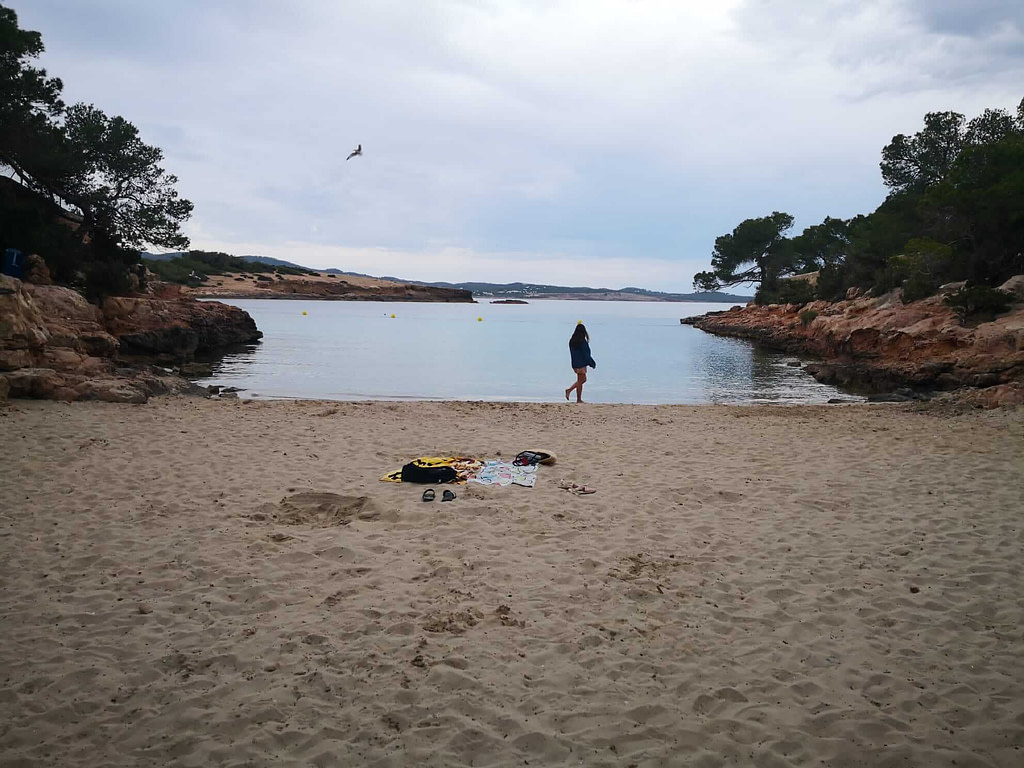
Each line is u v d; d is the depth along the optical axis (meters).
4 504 7.33
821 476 9.29
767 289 71.19
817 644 4.81
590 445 11.31
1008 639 4.88
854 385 24.05
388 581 5.75
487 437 11.85
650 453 10.73
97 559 6.01
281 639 4.74
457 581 5.78
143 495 7.84
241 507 7.55
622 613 5.25
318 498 7.91
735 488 8.70
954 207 30.56
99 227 30.44
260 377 23.55
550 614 5.22
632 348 40.97
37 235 25.31
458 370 26.75
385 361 29.83
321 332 48.06
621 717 3.96
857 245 49.72
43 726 3.74
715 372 28.30
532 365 29.06
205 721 3.83
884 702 4.13
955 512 7.66
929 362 22.56
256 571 5.88
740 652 4.70
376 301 152.12
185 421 12.35
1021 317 23.08
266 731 3.76
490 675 4.35
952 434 11.97
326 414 13.92
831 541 6.82
